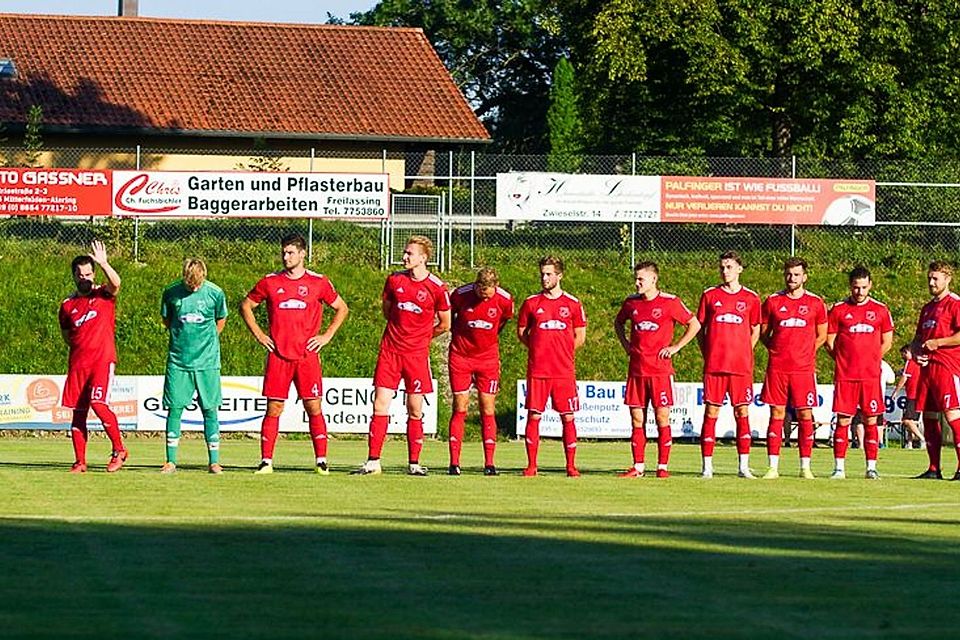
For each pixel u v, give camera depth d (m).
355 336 58.56
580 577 16.61
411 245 30.20
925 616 14.63
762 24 80.00
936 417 32.78
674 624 14.02
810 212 65.56
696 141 83.94
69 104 84.38
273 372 30.22
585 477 30.78
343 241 65.06
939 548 19.41
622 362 60.16
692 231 68.19
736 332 31.56
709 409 31.67
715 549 18.86
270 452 30.53
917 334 33.16
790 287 31.59
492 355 31.47
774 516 22.98
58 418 49.78
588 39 86.88
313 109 88.31
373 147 88.88
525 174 63.59
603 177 63.91
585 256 66.75
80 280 30.11
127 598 15.03
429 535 19.88
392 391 30.64
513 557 17.97
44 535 19.50
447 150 91.44
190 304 29.83
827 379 59.84
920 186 67.50
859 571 17.31
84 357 30.17
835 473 32.41
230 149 86.50
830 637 13.48
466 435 53.69
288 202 62.69
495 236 67.00
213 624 13.72
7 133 81.94
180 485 26.80
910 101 80.88
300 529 20.39
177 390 30.03
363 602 14.97
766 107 83.06
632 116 85.00
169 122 84.81
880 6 79.38
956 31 81.50
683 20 80.44
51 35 90.31
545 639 13.22
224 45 92.69
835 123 82.38
